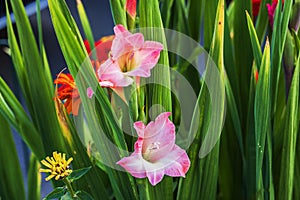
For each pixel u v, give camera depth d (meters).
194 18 1.41
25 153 1.49
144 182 1.17
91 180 1.25
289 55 1.25
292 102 1.21
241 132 1.34
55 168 1.12
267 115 1.20
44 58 1.31
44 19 2.67
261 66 1.18
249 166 1.33
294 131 1.24
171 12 1.37
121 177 1.21
